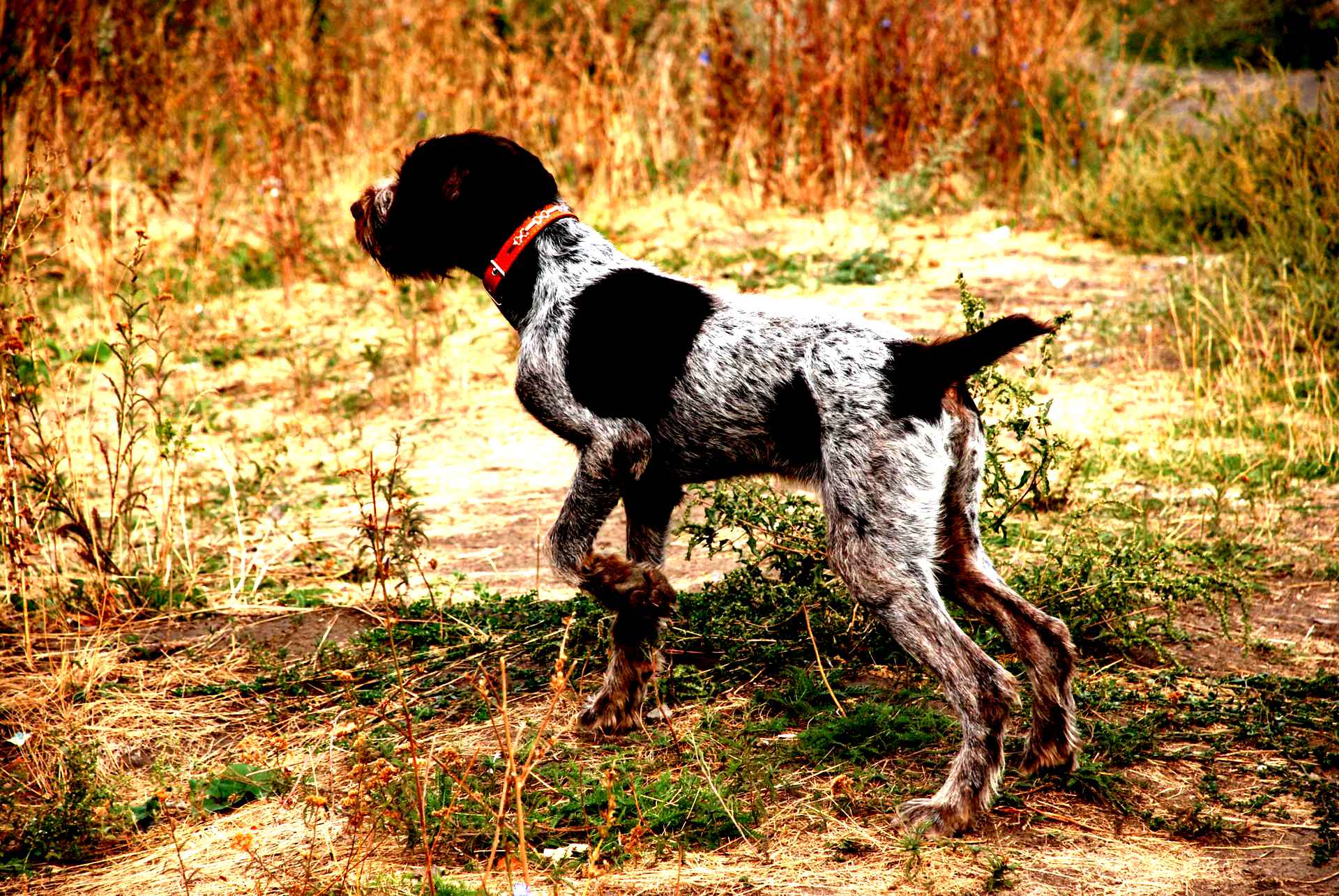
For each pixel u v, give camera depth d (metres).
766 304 5.12
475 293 12.17
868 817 4.64
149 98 14.04
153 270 11.73
